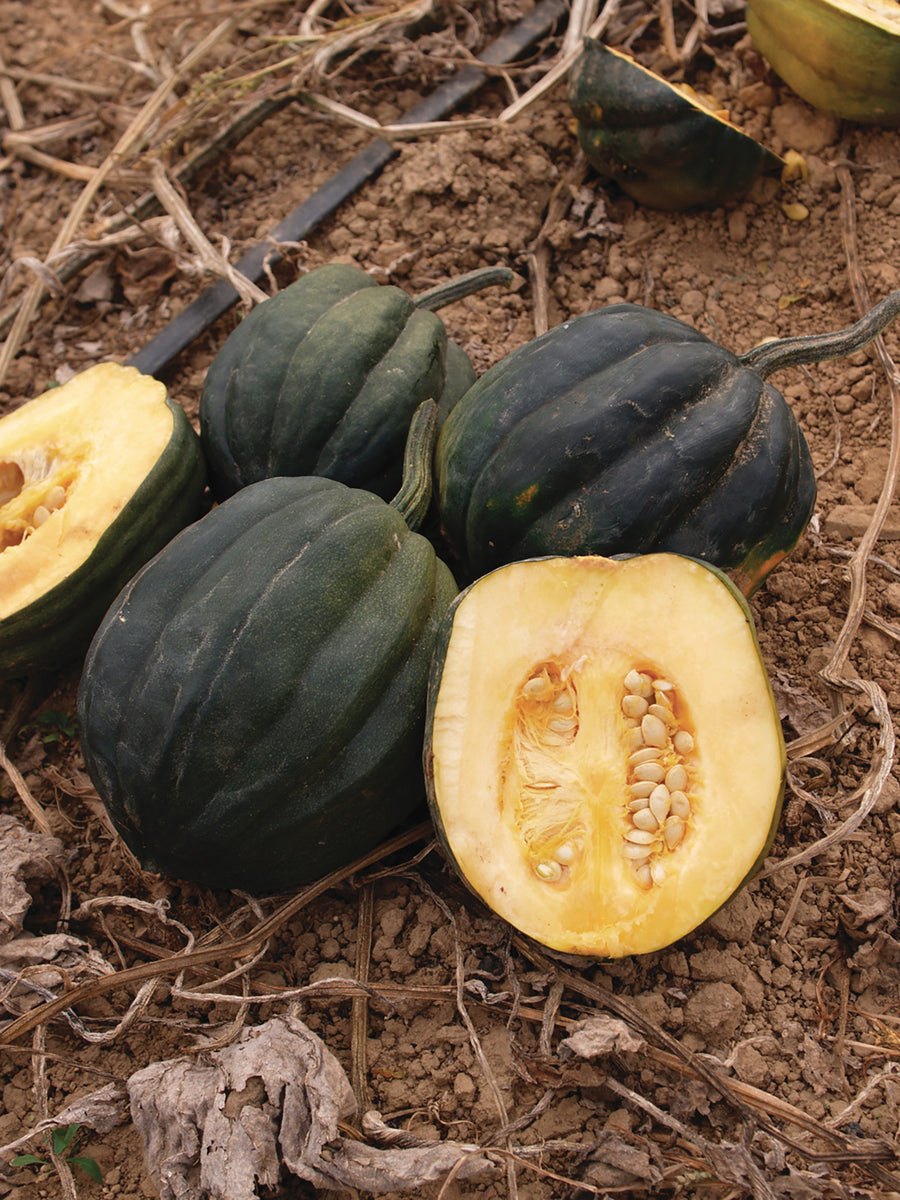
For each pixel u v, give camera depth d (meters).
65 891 0.68
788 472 0.65
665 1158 0.60
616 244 0.89
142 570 0.65
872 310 0.68
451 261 0.89
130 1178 0.62
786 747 0.69
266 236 0.90
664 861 0.60
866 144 0.88
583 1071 0.61
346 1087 0.60
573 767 0.61
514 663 0.60
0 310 0.94
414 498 0.68
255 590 0.61
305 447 0.71
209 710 0.60
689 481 0.64
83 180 0.98
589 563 0.60
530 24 0.97
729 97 0.92
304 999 0.64
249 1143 0.59
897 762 0.70
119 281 0.92
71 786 0.72
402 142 0.93
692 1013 0.63
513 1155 0.59
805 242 0.87
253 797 0.60
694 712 0.60
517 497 0.65
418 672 0.63
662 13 0.93
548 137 0.92
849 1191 0.59
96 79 1.07
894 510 0.77
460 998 0.63
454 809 0.59
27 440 0.73
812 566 0.76
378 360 0.72
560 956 0.63
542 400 0.65
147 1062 0.64
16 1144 0.60
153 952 0.66
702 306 0.86
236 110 0.96
